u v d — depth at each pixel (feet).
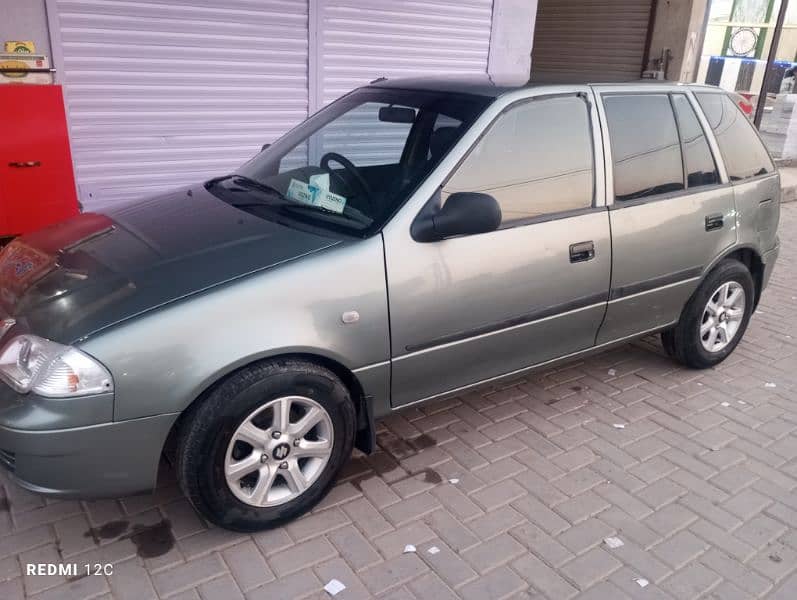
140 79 18.07
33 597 8.05
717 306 14.26
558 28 37.93
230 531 9.17
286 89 20.70
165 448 9.00
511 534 9.48
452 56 24.22
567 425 12.35
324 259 8.87
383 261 9.21
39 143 15.20
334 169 10.94
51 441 7.64
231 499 8.75
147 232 9.86
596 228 11.37
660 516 10.03
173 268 8.70
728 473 11.16
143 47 17.83
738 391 13.94
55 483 7.89
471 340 10.30
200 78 19.01
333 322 8.86
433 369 10.13
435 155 10.08
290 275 8.62
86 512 9.49
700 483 10.85
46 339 7.89
